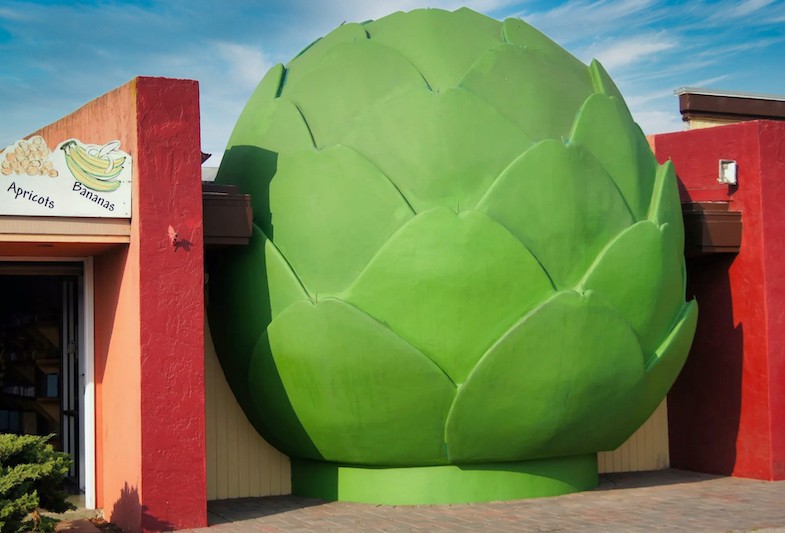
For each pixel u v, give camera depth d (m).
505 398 8.96
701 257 11.60
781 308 11.01
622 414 9.68
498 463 9.56
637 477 11.28
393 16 10.30
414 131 9.12
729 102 14.35
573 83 9.97
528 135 9.30
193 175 8.60
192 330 8.52
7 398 11.04
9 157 8.16
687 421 11.84
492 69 9.52
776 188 11.08
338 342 8.86
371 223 8.98
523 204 8.97
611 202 9.35
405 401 8.92
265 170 9.72
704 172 11.58
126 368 8.71
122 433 8.84
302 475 10.39
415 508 9.23
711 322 11.51
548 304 8.80
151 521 8.25
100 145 8.66
